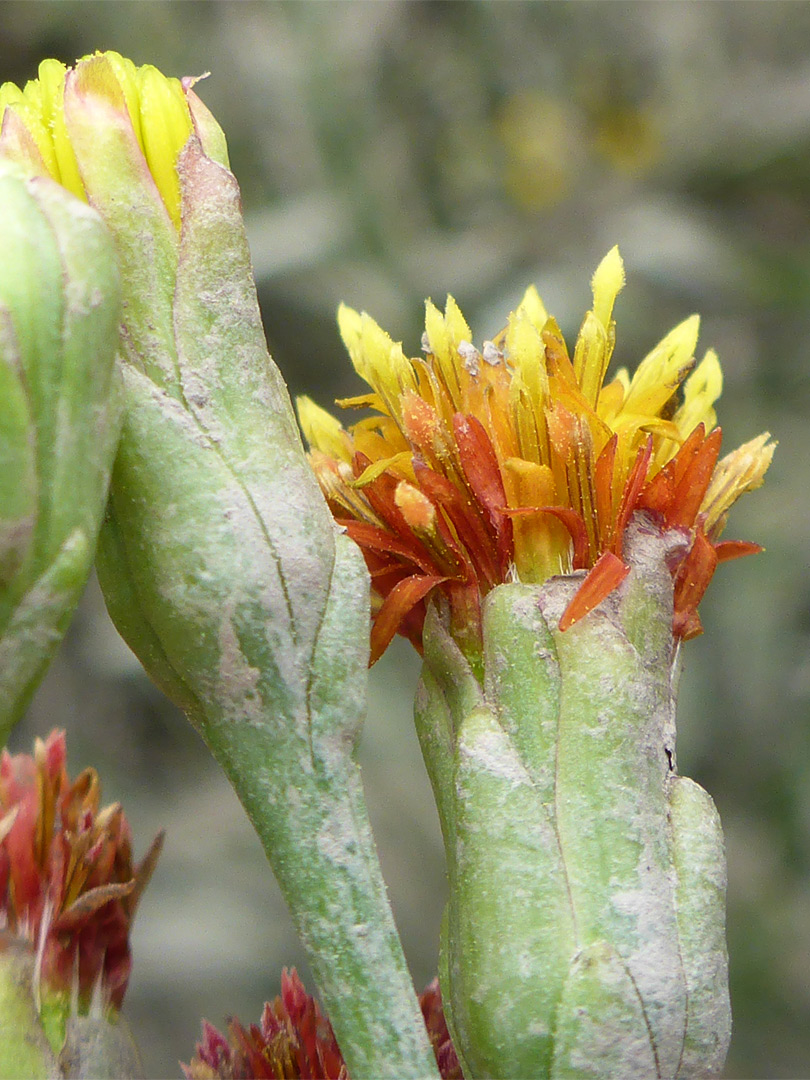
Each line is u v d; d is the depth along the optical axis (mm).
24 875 77
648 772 78
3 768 81
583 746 77
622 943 75
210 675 74
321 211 272
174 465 73
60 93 73
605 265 85
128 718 264
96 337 67
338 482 85
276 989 235
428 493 81
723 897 78
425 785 242
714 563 83
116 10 284
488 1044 75
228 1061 84
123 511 73
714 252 286
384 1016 74
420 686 81
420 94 296
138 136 73
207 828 252
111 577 74
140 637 74
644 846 77
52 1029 76
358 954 74
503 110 304
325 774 74
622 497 81
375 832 238
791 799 253
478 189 297
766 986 244
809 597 258
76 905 77
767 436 88
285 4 283
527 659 78
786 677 255
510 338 83
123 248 73
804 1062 240
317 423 87
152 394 73
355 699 74
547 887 76
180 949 230
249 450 73
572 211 295
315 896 74
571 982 75
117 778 256
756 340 288
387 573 83
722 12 318
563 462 81
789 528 262
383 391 84
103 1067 78
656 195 303
